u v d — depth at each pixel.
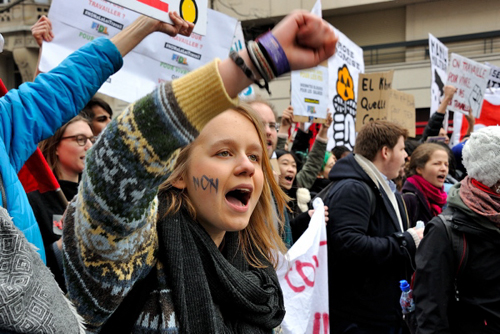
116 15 2.84
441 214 2.42
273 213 1.67
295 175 4.00
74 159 2.52
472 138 2.41
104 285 1.10
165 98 0.98
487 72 6.40
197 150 1.29
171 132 0.99
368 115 5.48
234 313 1.32
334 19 16.36
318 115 4.62
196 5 1.86
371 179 3.07
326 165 4.77
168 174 1.06
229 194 1.37
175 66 3.18
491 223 2.28
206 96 0.96
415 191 3.86
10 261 0.85
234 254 1.45
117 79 2.96
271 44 0.92
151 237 1.18
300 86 4.54
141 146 1.00
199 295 1.21
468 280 2.31
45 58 2.70
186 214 1.32
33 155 1.82
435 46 6.67
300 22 0.93
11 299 0.79
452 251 2.31
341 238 2.86
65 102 1.37
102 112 3.26
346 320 2.91
